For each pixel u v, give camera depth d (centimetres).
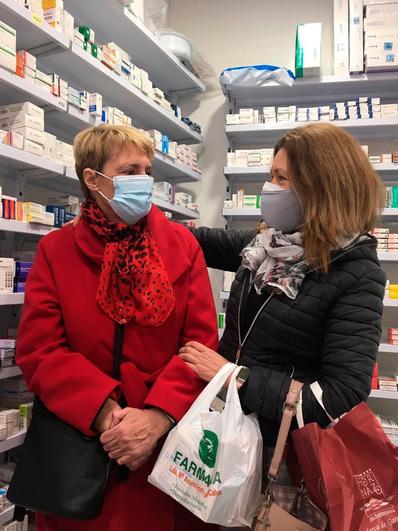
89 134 116
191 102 363
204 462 91
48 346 108
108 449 98
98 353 109
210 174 357
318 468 87
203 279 123
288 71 291
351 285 98
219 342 125
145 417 102
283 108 297
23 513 118
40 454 101
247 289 116
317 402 93
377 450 87
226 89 312
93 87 245
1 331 215
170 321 113
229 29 359
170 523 108
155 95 281
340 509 83
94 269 113
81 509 93
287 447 101
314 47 287
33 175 199
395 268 304
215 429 93
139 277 110
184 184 363
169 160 294
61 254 115
